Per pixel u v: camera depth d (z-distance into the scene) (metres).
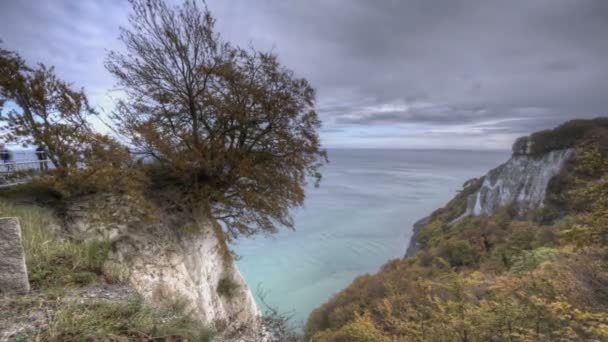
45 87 7.03
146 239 7.75
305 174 10.90
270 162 10.27
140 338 3.05
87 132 7.14
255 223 10.45
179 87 9.57
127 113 8.77
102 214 7.09
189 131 9.34
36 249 4.67
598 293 5.84
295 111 10.04
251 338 7.96
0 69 6.51
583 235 5.56
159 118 9.51
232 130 9.98
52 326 2.77
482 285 7.55
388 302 8.27
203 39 9.23
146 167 8.94
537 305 4.80
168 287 7.13
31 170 7.84
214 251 10.48
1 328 2.72
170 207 9.27
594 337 4.22
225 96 9.57
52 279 4.07
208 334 4.08
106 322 3.03
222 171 9.59
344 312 17.91
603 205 5.23
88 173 6.94
